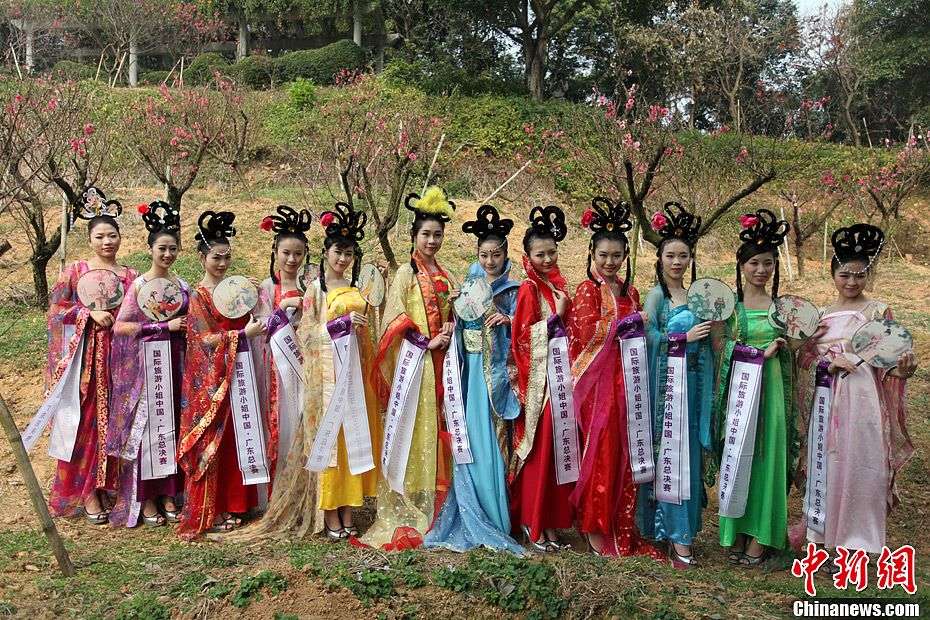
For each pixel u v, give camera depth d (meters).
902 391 5.61
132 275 6.54
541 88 24.75
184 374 6.03
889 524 6.73
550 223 5.77
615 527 5.64
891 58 25.23
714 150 18.84
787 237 18.45
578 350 5.67
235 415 5.96
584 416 5.63
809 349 5.74
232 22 31.34
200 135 14.78
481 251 5.82
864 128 27.08
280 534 5.85
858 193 20.11
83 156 11.46
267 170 19.61
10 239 12.64
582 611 4.67
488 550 5.34
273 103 22.25
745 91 22.81
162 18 27.89
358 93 21.16
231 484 6.08
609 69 23.89
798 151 21.62
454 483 5.73
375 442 5.95
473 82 25.03
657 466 5.63
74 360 6.14
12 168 10.22
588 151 16.33
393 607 4.67
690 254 5.74
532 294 5.72
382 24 28.05
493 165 20.80
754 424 5.50
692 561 5.61
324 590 4.72
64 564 5.19
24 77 15.95
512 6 24.45
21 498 6.61
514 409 5.69
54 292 6.32
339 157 13.38
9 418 5.04
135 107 17.78
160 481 6.22
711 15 21.30
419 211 5.93
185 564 5.24
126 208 14.09
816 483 5.63
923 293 14.81
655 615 4.61
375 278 6.04
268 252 12.75
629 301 5.77
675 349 5.59
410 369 5.77
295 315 6.16
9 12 24.75
